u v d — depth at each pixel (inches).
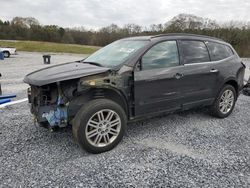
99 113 122.0
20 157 118.9
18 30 2583.7
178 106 155.6
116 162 115.7
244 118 188.2
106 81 123.4
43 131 151.8
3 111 191.6
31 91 135.0
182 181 100.7
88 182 99.3
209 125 169.8
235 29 1541.6
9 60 747.4
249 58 1285.7
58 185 96.9
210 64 168.4
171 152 127.0
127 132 154.2
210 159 120.0
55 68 137.1
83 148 121.1
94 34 2420.0
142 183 99.1
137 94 134.0
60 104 120.0
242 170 110.1
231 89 187.5
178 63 151.4
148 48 139.3
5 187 94.9
